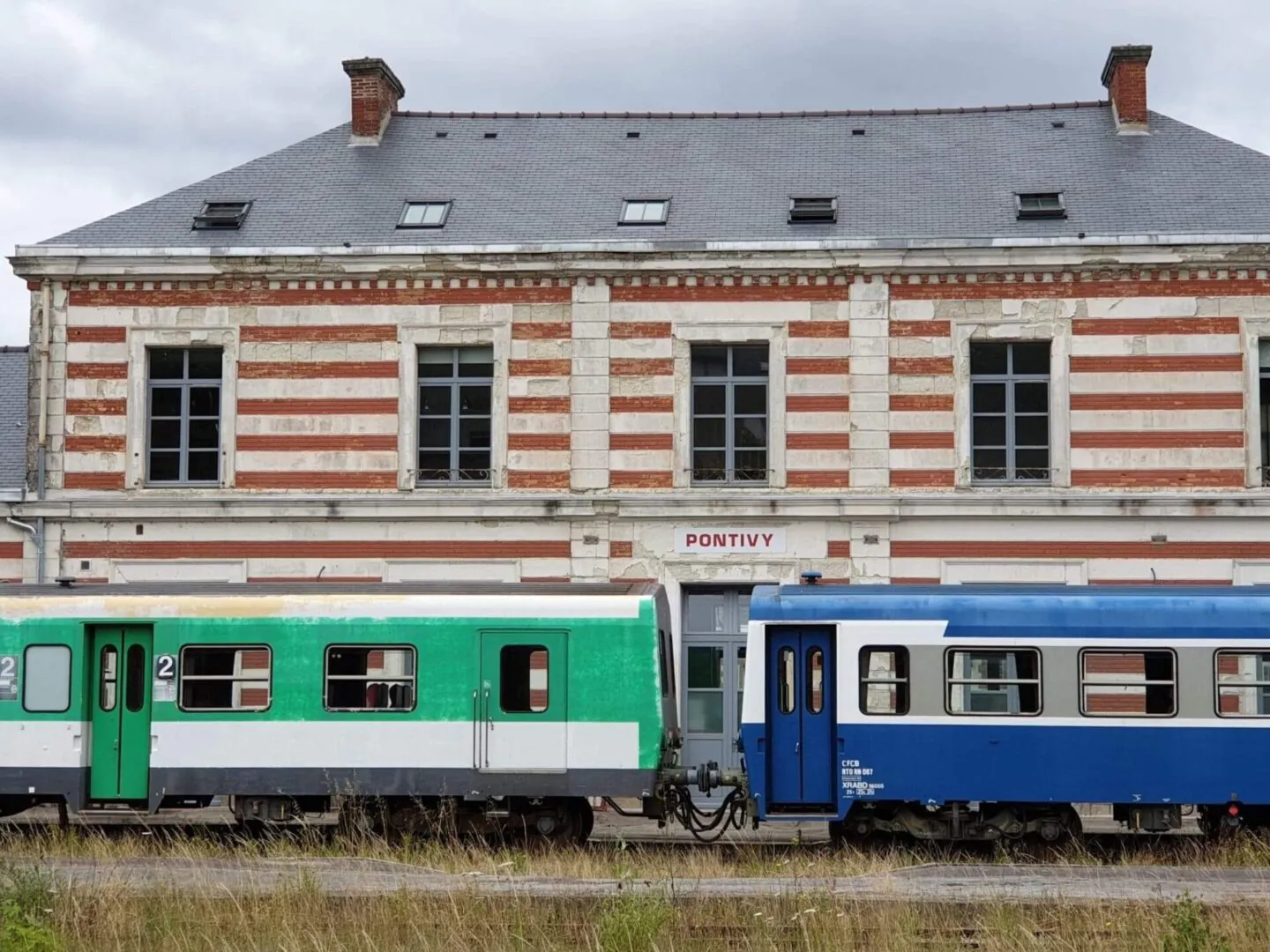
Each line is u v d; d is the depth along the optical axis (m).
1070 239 24.97
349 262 25.78
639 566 25.33
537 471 25.61
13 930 12.73
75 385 26.09
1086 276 25.14
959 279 25.33
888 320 25.38
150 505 25.69
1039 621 19.73
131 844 19.56
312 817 22.66
